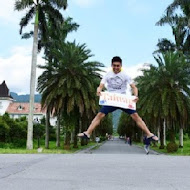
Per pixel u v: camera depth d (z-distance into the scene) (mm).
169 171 8961
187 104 36125
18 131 51625
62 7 37344
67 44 38156
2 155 14422
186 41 45000
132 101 4922
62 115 39188
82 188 6410
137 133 90250
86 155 15070
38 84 37625
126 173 8508
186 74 36781
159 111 37000
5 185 6586
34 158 12547
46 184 6773
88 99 35781
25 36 46094
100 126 79250
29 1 35219
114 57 5672
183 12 43469
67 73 36375
